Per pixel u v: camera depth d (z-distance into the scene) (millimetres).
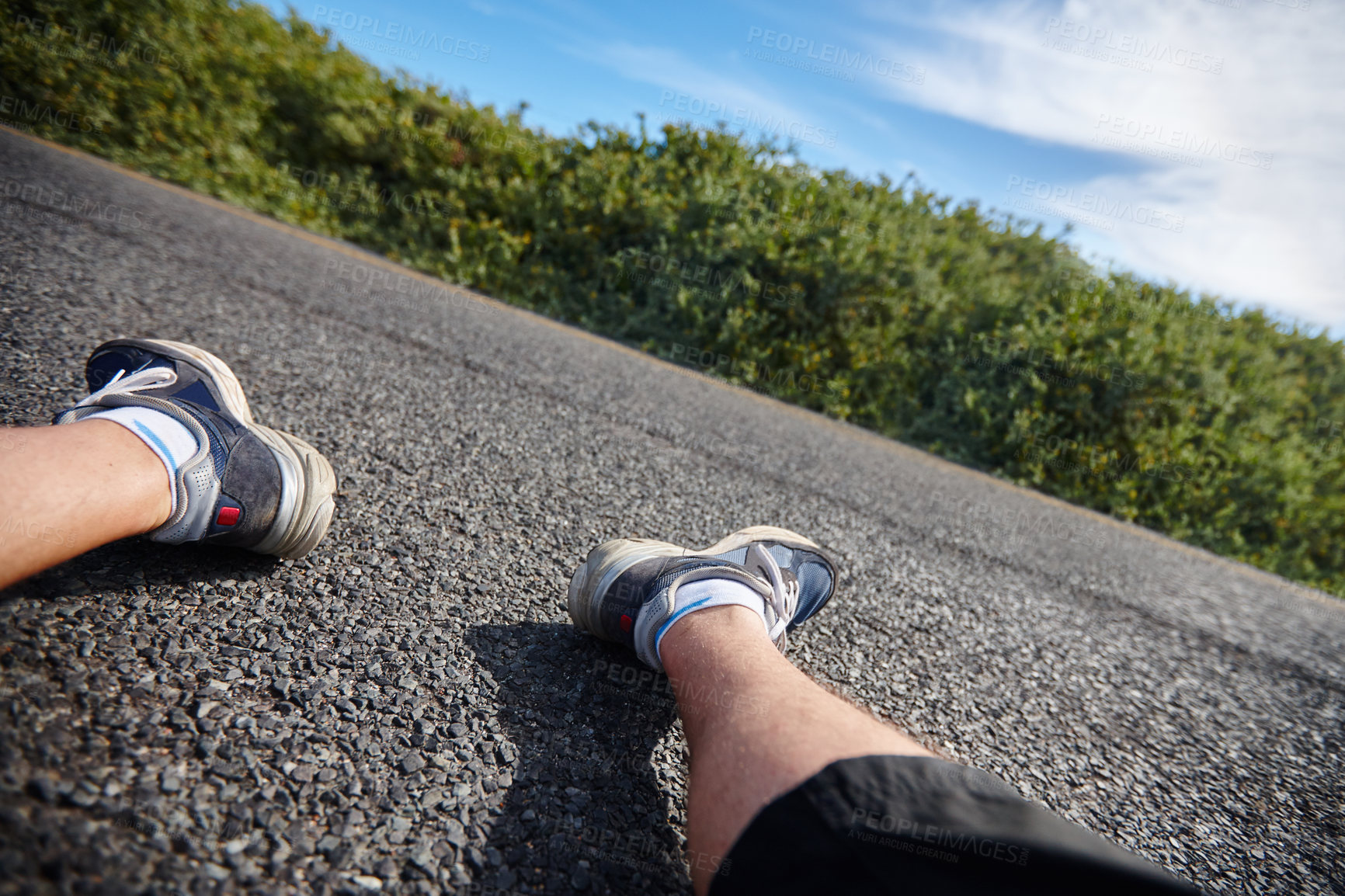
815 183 6406
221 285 2885
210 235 3881
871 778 646
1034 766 1237
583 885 750
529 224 6590
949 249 6363
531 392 2785
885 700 1323
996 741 1285
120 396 927
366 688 953
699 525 1948
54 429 829
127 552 1070
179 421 953
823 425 4527
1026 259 6848
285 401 1924
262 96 7082
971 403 5492
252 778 753
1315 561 5555
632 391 3418
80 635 873
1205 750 1472
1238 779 1387
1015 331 5684
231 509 995
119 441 866
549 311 5945
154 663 871
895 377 5832
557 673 1110
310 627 1042
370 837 728
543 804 845
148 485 866
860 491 2859
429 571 1312
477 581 1326
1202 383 5484
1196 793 1295
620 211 6273
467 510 1615
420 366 2650
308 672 948
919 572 2107
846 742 695
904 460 4137
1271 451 5688
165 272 2803
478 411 2348
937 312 5828
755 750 705
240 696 868
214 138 6688
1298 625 2867
